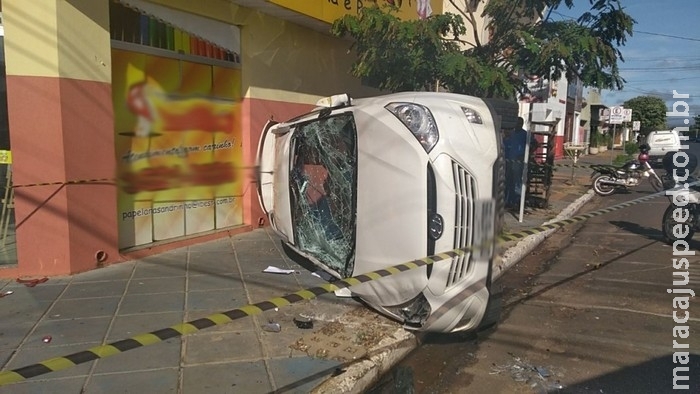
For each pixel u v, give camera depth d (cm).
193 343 408
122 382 348
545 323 502
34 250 545
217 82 733
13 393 331
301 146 605
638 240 869
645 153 1462
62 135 536
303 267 614
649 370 405
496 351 441
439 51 851
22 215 536
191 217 717
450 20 860
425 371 407
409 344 433
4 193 544
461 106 433
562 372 403
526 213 1078
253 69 770
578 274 669
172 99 671
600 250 802
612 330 484
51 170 536
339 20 857
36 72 521
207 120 722
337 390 347
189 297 510
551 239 884
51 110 529
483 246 418
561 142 2947
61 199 543
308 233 586
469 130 419
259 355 392
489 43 1024
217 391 340
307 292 342
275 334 429
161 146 664
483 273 419
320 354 395
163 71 657
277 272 592
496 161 425
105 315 461
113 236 600
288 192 605
